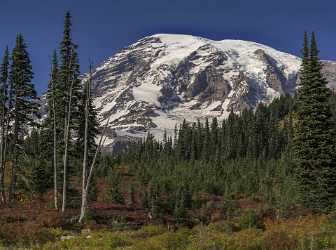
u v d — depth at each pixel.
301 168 37.44
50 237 25.64
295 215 34.31
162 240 21.14
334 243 19.08
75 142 47.22
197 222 43.22
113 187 56.91
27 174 49.19
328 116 38.34
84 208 34.66
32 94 45.84
